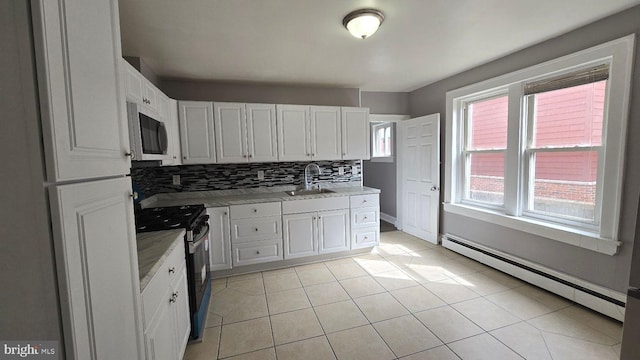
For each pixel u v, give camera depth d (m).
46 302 0.61
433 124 3.65
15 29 0.56
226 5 1.72
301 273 3.04
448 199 3.60
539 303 2.30
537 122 2.61
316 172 3.79
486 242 3.12
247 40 2.22
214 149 3.08
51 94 0.59
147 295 1.13
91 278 0.72
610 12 1.94
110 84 0.88
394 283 2.74
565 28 2.17
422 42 2.38
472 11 1.88
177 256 1.64
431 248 3.69
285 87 3.60
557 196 2.48
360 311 2.26
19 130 0.58
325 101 3.77
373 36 2.24
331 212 3.33
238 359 1.76
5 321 0.61
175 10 1.76
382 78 3.45
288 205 3.15
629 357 0.97
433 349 1.81
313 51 2.49
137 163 1.96
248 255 3.04
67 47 0.65
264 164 3.56
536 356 1.72
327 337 1.95
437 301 2.38
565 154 2.40
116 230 0.87
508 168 2.84
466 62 2.92
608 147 2.03
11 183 0.59
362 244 3.49
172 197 3.22
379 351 1.80
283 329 2.06
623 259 1.99
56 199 0.60
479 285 2.64
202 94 3.31
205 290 2.27
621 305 1.99
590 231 2.22
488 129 3.14
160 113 2.41
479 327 2.02
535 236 2.59
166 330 1.37
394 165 4.85
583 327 1.97
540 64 2.43
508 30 2.19
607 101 2.08
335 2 1.72
